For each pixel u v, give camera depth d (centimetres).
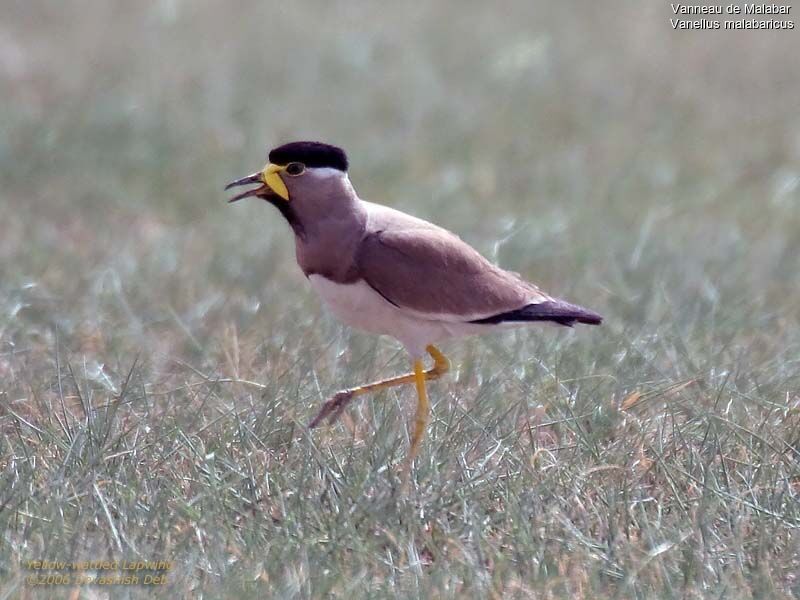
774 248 1619
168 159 1978
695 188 1895
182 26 2855
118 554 831
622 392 1098
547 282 1470
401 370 1172
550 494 920
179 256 1543
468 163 2012
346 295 975
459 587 808
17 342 1234
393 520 890
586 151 2100
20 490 896
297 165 955
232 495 914
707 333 1260
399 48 2738
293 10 3052
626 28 2911
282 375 1118
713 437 1006
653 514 912
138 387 1094
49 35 2738
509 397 1099
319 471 950
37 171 1898
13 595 771
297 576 807
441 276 971
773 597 802
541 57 2591
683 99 2436
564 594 808
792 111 2381
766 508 908
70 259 1504
